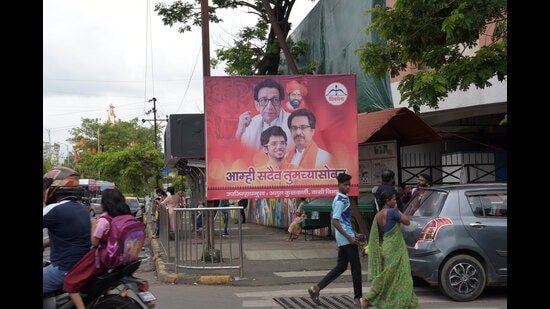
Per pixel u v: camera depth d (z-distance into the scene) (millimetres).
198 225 11406
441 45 12008
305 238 18469
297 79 12797
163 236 15820
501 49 10680
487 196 9047
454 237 8734
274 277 11180
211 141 12508
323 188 12766
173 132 16797
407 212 9727
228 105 12586
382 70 12172
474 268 8758
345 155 12852
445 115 16141
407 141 14648
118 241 5676
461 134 17328
